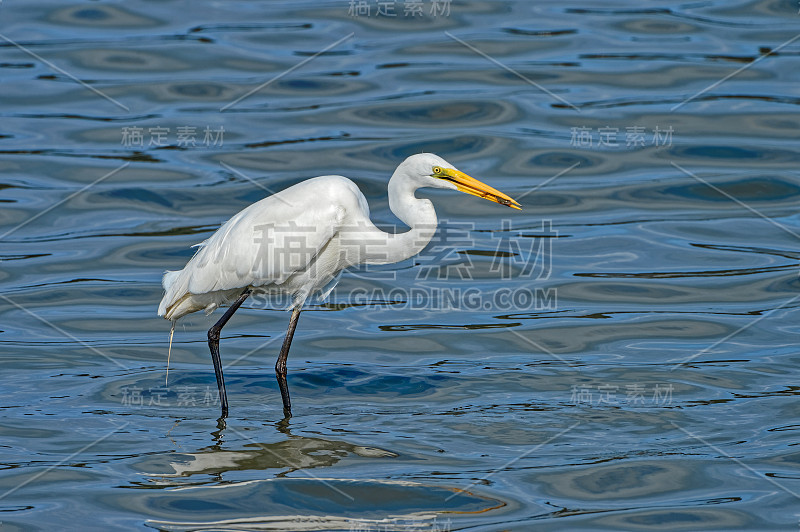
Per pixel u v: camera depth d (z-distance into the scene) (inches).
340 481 323.3
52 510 304.2
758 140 667.4
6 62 762.8
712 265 528.1
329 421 371.2
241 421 372.2
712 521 298.7
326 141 670.5
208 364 432.5
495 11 865.5
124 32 821.9
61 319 470.0
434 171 399.9
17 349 435.8
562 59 775.7
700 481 323.9
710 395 389.7
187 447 348.8
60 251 543.8
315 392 401.4
